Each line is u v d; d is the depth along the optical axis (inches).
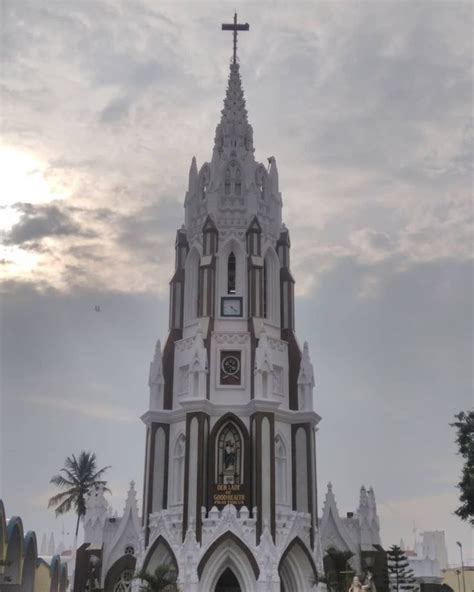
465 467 2246.6
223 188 2957.7
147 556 2475.4
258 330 2704.2
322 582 2395.4
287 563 2498.8
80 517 3878.0
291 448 2699.3
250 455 2551.7
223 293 2810.0
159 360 2792.8
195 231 2947.8
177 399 2741.1
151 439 2699.3
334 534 2847.0
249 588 2341.3
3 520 1993.1
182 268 2928.2
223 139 3061.0
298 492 2647.6
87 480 3907.5
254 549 2368.4
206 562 2351.1
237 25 3304.6
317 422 2765.7
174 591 2178.9
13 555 2223.2
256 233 2851.9
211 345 2699.3
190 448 2524.6
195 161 3083.2
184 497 2472.9
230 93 3152.1
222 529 2379.4
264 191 3019.2
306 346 2815.0
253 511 2449.6
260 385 2605.8
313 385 2773.1
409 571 2901.1
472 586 4325.8
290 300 2901.1
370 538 2871.6
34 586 2500.0
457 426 2290.8
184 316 2871.6
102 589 2790.4
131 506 2893.7
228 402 2635.3
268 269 2918.3
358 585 1782.7
